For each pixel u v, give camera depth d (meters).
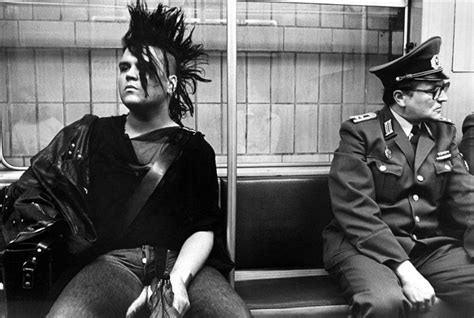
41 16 2.12
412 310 1.65
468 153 2.12
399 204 1.87
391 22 2.39
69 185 1.60
